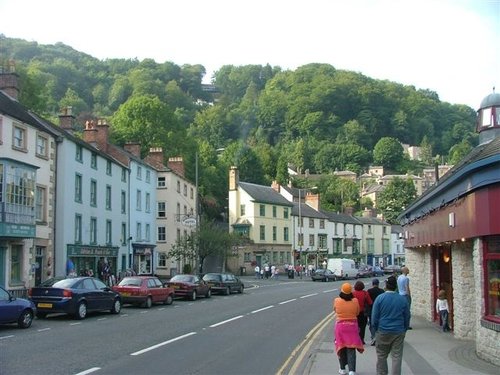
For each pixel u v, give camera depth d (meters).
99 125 46.59
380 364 10.24
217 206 78.56
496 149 12.27
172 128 72.88
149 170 53.25
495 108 20.11
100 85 127.06
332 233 88.06
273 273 67.69
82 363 12.16
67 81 125.19
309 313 25.59
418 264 24.06
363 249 94.56
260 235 74.56
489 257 12.68
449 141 171.25
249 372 11.55
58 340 15.68
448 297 19.55
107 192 43.25
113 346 14.67
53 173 35.06
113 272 43.81
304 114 162.62
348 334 11.05
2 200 27.31
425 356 13.44
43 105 58.62
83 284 22.31
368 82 177.50
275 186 86.19
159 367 11.85
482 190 12.41
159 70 167.12
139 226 50.06
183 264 58.69
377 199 118.56
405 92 180.00
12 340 15.62
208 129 133.50
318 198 88.81
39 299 21.31
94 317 22.81
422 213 20.75
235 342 15.98
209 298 35.75
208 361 12.77
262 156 117.38
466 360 12.84
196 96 175.25
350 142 160.62
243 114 159.38
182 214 58.66
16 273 30.11
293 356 13.81
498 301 12.41
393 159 157.12
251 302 32.06
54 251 34.94
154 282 29.03
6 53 141.00
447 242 16.67
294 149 154.88
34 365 11.86
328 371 11.70
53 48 153.50
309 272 75.38
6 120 29.55
